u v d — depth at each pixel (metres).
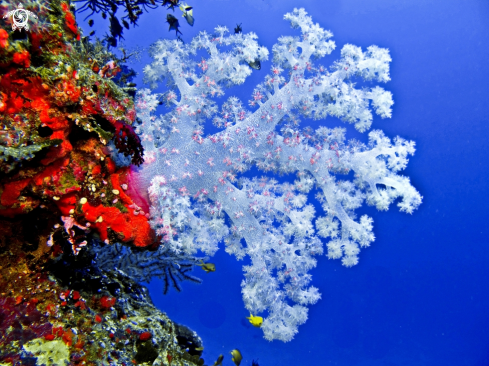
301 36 4.46
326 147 4.46
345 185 4.51
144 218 3.19
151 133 3.84
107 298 3.07
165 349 3.10
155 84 4.36
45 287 2.44
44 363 2.05
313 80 4.27
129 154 3.00
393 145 4.57
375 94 4.54
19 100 2.14
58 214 2.54
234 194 4.12
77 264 3.12
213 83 4.07
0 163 2.00
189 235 3.98
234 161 4.04
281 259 4.43
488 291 8.78
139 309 3.59
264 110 4.18
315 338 8.55
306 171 4.52
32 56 2.20
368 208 6.64
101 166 2.66
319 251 4.48
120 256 4.07
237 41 4.23
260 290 4.29
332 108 4.49
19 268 2.38
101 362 2.40
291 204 4.35
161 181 3.49
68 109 2.37
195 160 3.90
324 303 8.70
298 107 4.45
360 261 8.65
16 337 2.10
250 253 4.24
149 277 4.41
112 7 4.00
